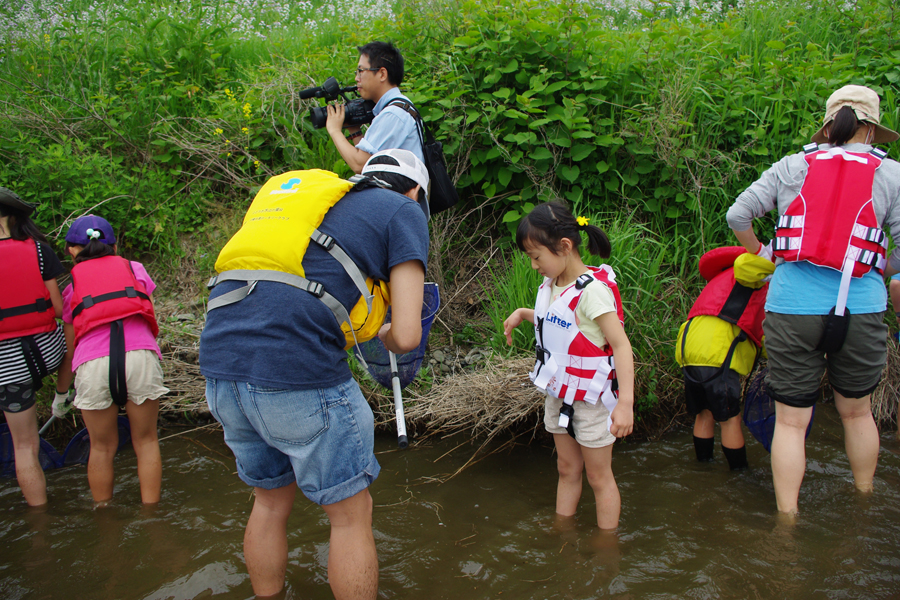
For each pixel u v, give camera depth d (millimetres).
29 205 2797
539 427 3326
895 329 3656
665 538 2377
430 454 3207
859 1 5621
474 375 3445
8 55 5613
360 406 1771
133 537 2504
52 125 4758
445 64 4367
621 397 2164
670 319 3664
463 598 2082
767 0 6203
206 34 5531
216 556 2342
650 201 4195
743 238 2662
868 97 2395
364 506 1807
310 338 1624
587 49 4344
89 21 5875
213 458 3238
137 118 4906
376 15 6602
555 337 2357
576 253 2383
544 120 3969
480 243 4410
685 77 4281
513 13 4328
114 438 2777
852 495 2609
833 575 2088
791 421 2496
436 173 3096
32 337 2799
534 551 2344
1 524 2633
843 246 2299
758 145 4258
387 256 1764
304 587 2105
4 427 3002
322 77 4812
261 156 4680
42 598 2129
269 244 1654
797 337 2408
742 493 2705
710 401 2775
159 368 2785
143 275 2885
